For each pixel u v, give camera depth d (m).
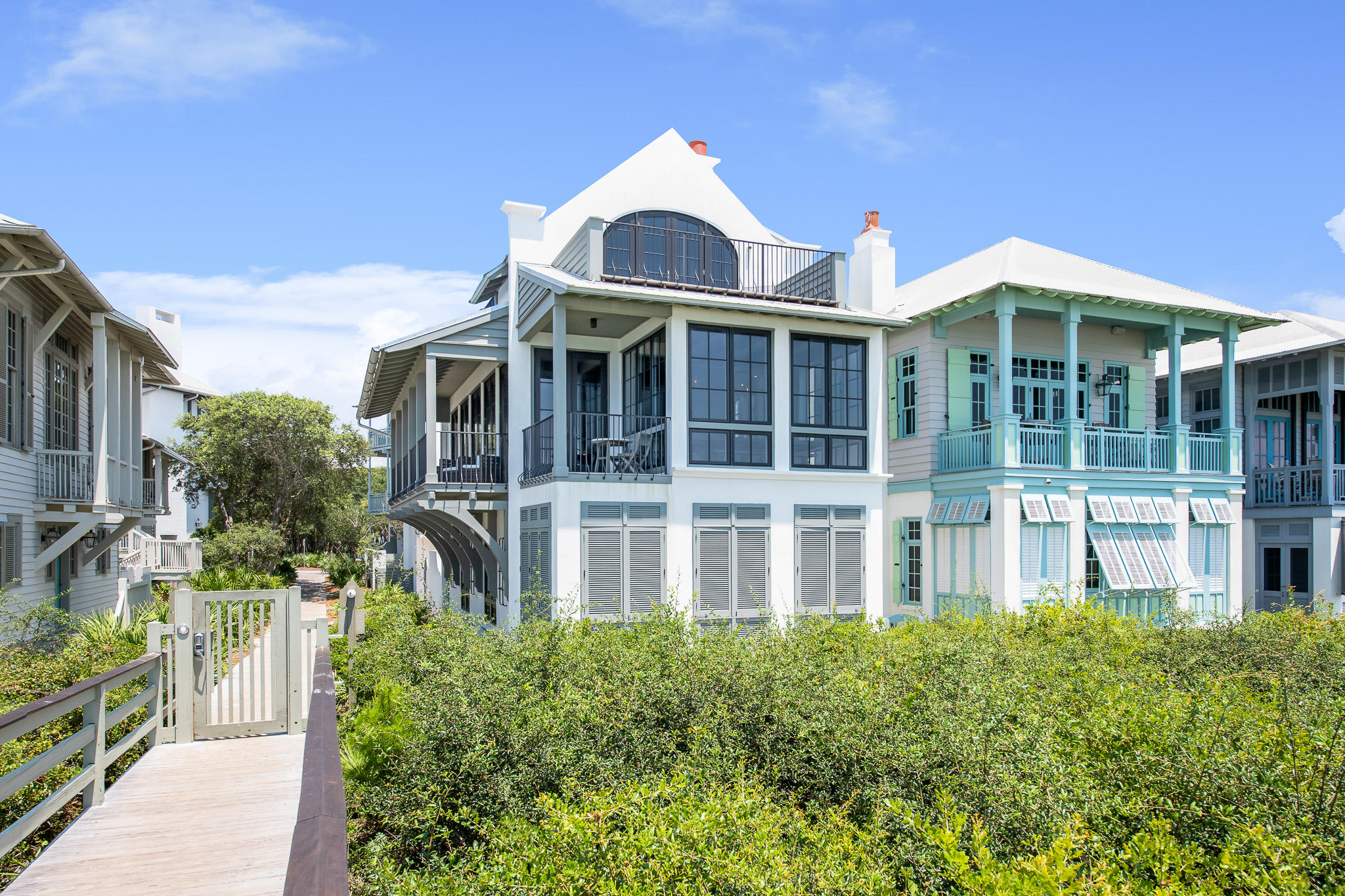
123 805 5.56
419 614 14.92
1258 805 4.25
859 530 12.83
